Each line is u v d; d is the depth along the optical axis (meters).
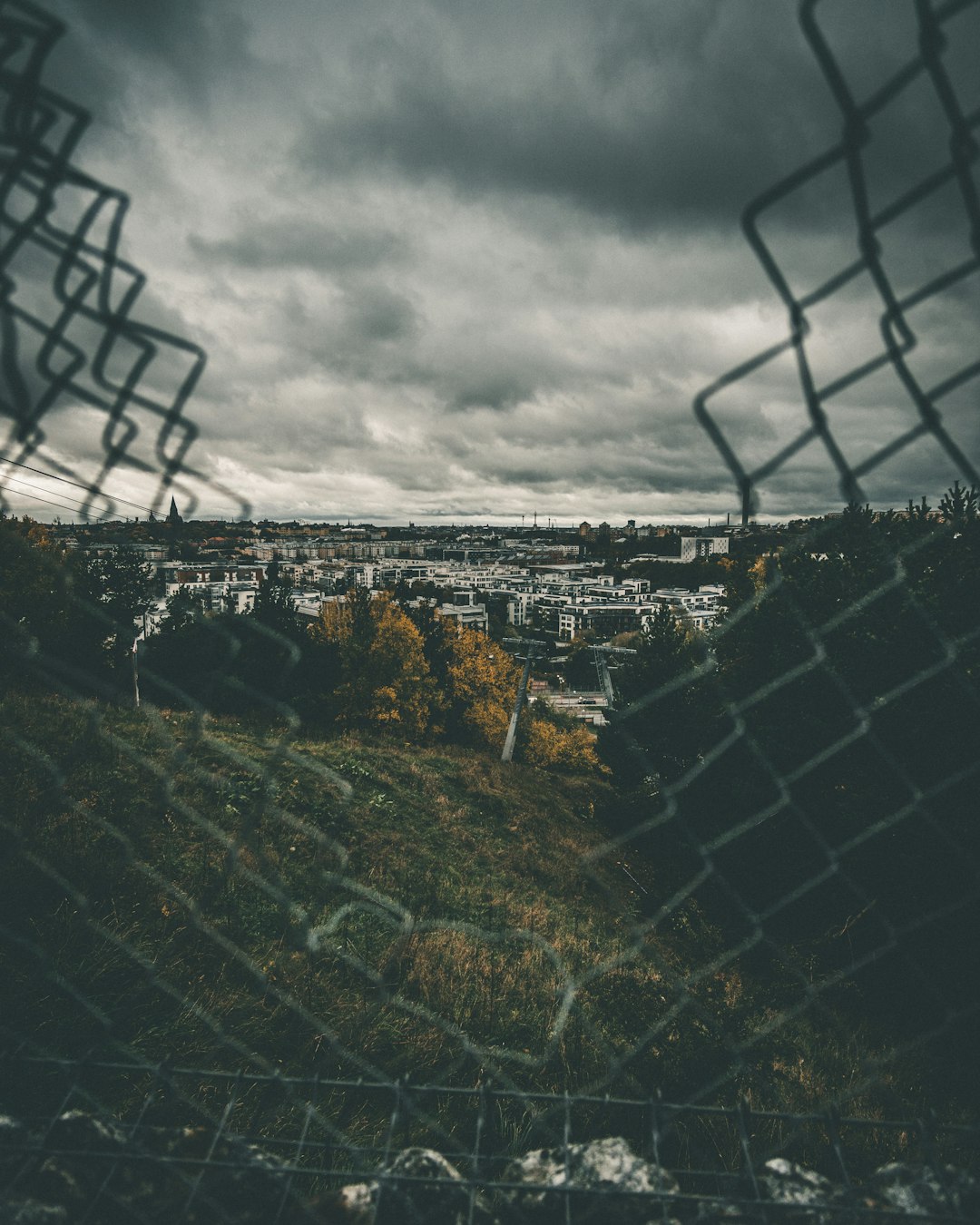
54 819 5.49
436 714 33.22
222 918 5.47
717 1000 5.80
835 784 8.36
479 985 5.32
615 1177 1.73
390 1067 4.03
